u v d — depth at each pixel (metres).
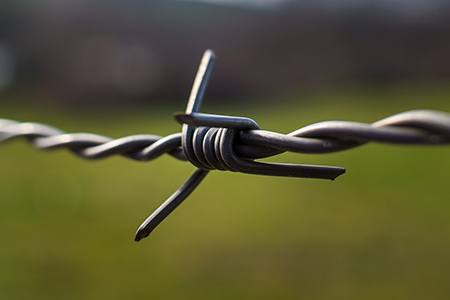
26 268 3.30
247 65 13.55
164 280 3.13
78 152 0.95
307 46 14.69
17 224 4.45
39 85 14.21
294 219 4.55
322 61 14.79
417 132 0.43
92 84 13.65
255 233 4.12
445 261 3.33
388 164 6.58
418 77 14.98
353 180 5.91
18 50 14.47
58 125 10.78
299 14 14.73
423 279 3.05
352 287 2.98
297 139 0.54
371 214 4.58
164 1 13.95
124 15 14.05
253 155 0.58
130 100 13.55
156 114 12.07
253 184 6.19
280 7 14.52
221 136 0.58
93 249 3.73
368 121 9.62
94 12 14.30
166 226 4.43
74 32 14.36
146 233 0.60
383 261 3.38
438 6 14.83
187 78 13.58
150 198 5.31
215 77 13.06
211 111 11.45
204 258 3.50
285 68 14.26
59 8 14.55
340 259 3.46
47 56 14.36
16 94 14.08
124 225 4.40
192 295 2.89
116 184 5.98
